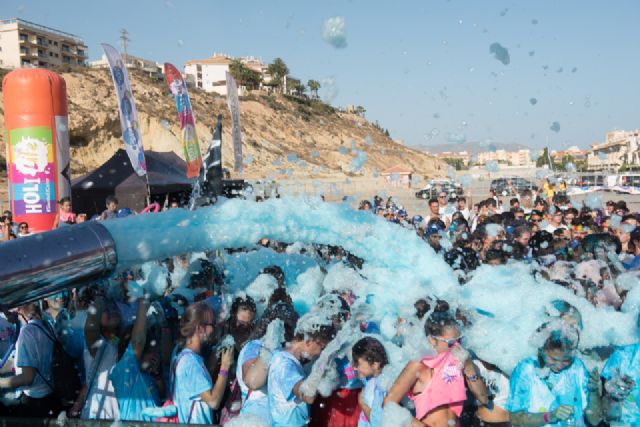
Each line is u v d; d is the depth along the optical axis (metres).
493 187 12.57
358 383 2.92
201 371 2.96
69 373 3.39
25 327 3.31
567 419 2.59
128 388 3.14
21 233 8.21
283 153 56.38
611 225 7.07
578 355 2.79
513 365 2.78
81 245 2.18
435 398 2.52
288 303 3.23
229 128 56.91
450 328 2.53
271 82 86.44
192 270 3.86
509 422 2.73
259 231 2.86
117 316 3.25
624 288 3.40
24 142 8.58
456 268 4.06
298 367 2.74
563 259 4.88
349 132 78.50
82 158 40.88
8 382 3.18
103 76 47.97
